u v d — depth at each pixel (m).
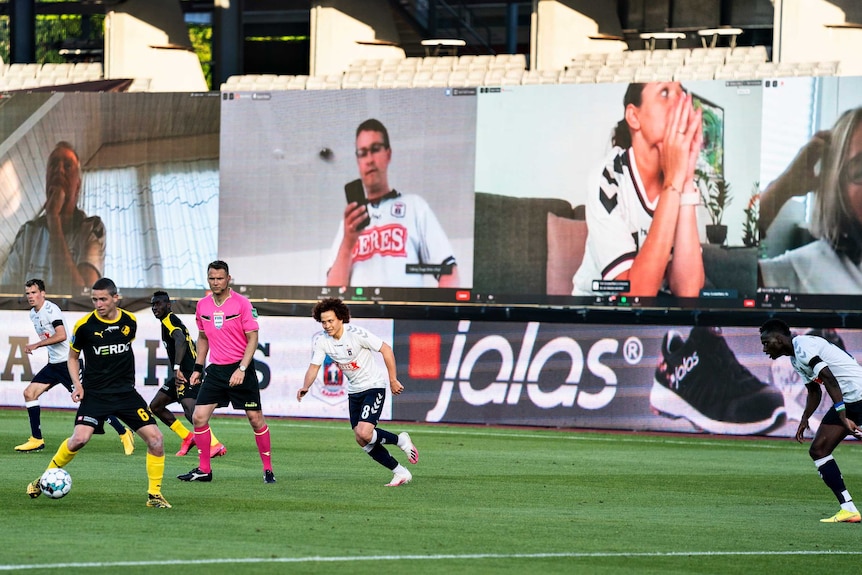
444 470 46.59
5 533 29.11
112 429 59.16
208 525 31.19
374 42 105.81
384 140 74.19
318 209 75.25
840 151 67.88
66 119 78.38
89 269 78.25
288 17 135.38
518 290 72.56
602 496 40.16
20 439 54.47
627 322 70.50
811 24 84.88
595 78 87.88
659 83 70.25
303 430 63.50
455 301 73.12
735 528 33.56
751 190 69.12
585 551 29.05
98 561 25.77
